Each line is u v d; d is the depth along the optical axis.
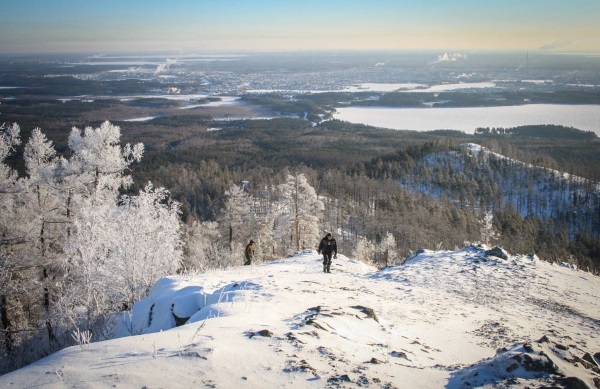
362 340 6.64
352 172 119.88
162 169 103.94
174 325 10.52
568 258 66.06
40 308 24.73
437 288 14.23
